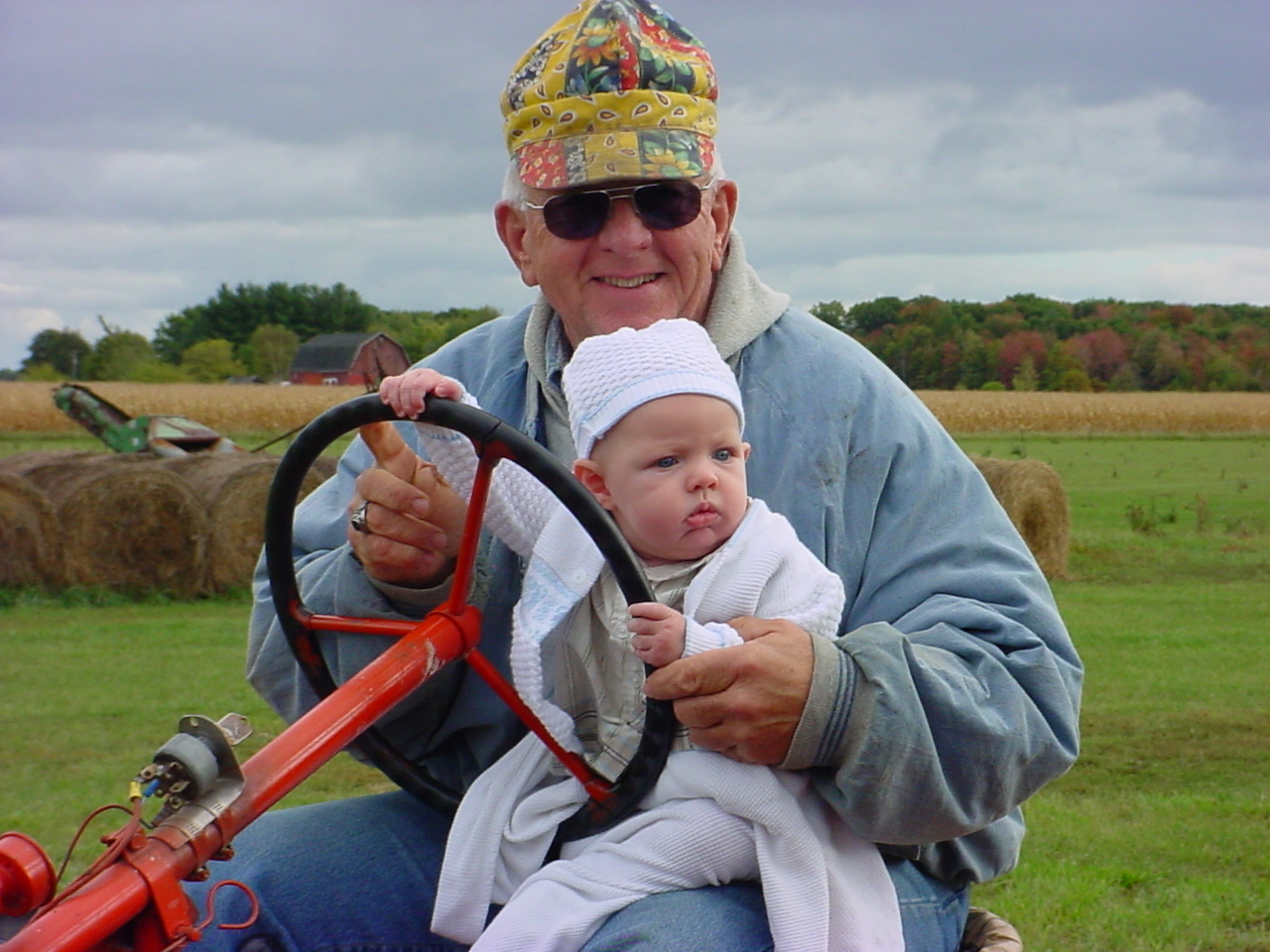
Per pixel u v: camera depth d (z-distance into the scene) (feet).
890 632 5.88
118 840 4.39
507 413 7.68
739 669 5.51
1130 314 220.43
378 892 6.77
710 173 7.13
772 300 7.40
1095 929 13.74
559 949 5.66
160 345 299.58
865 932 5.77
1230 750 21.08
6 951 4.01
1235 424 146.20
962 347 193.16
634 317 7.07
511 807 6.29
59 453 51.06
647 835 5.81
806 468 6.81
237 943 6.48
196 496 43.16
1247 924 13.94
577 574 6.11
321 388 148.87
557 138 6.98
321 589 6.79
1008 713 5.97
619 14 6.89
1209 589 40.86
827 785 5.76
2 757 20.51
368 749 6.84
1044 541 45.93
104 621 36.96
